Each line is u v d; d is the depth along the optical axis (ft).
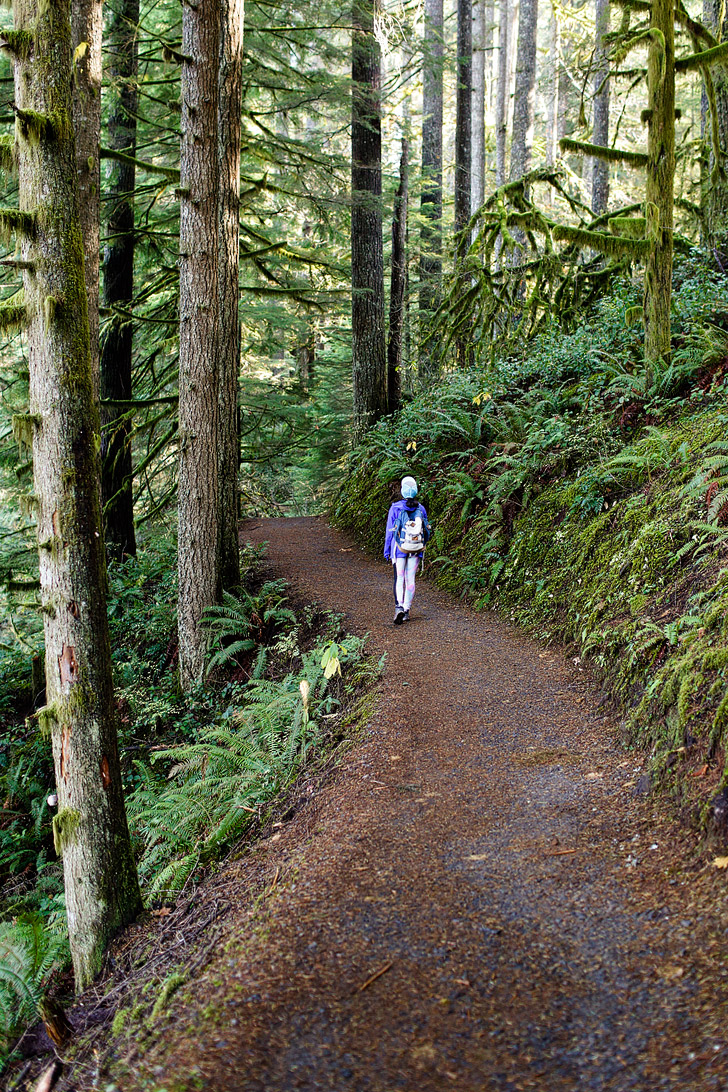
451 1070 9.29
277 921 12.60
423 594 36.09
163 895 17.30
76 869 15.80
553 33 88.28
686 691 16.19
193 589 33.91
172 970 13.25
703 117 53.78
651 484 27.50
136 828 22.74
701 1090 8.41
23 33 14.33
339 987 10.88
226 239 35.83
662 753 15.87
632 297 42.34
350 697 24.95
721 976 10.19
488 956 11.31
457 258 58.08
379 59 53.88
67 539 15.19
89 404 15.26
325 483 69.56
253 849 17.29
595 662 22.80
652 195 31.40
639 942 11.27
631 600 22.82
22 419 15.14
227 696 32.53
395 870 13.87
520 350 49.03
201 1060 9.80
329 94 49.42
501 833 14.98
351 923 12.32
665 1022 9.62
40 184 14.55
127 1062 10.84
